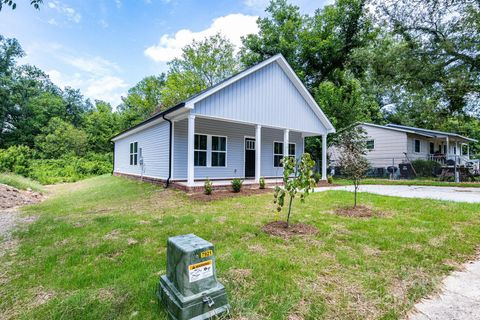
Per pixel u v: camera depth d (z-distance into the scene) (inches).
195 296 69.3
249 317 72.5
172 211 213.9
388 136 657.6
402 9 451.5
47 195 390.0
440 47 431.8
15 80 1111.6
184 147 371.2
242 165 440.5
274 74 387.9
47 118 1091.3
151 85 1211.2
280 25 665.0
